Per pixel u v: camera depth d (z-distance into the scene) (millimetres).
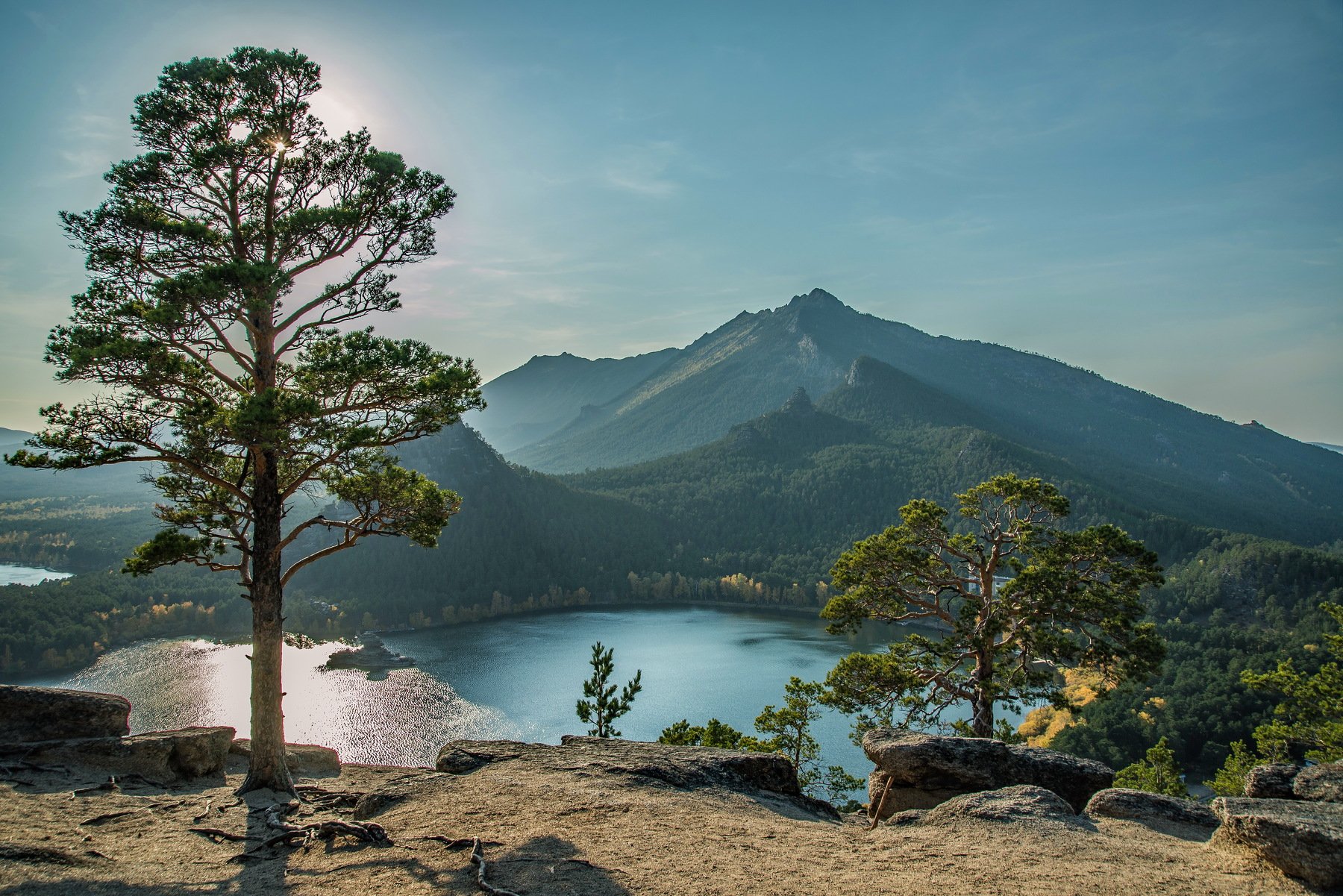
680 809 13430
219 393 17688
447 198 19312
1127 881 9891
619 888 9711
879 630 166625
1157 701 100750
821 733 94125
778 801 15789
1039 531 29844
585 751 17578
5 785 14750
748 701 111000
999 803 13398
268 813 13977
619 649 149500
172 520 17781
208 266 15328
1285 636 139250
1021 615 28594
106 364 14844
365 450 17688
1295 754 42469
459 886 9875
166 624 147875
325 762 19203
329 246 18484
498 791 14234
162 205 17359
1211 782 48000
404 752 92438
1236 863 10453
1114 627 26984
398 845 11586
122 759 16609
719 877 10133
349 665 136000
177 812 14211
